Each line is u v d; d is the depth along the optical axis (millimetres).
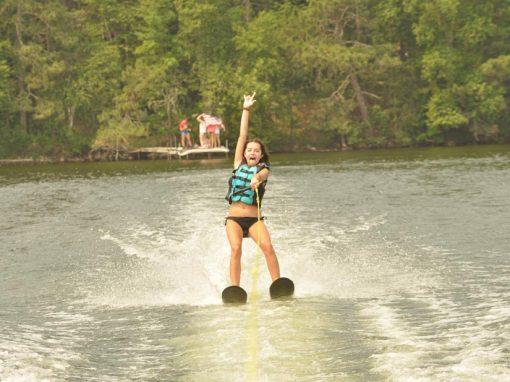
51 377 5312
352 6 58781
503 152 40719
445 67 56125
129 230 13141
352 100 56719
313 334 6180
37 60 52656
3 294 8391
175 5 56594
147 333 6508
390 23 59469
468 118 57062
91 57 55438
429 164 31172
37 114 54062
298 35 58594
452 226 12359
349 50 57031
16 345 6195
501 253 9758
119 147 54000
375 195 18188
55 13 53438
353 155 44406
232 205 8961
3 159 53719
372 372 5137
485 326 6293
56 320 7125
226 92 54031
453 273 8633
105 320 7066
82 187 24672
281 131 57188
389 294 7723
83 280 9016
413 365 5262
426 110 59688
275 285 7684
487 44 60906
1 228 14164
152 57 55312
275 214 14633
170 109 54969
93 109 55812
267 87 53156
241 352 5734
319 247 10680
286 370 5246
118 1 59625
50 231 13445
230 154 52438
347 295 7754
